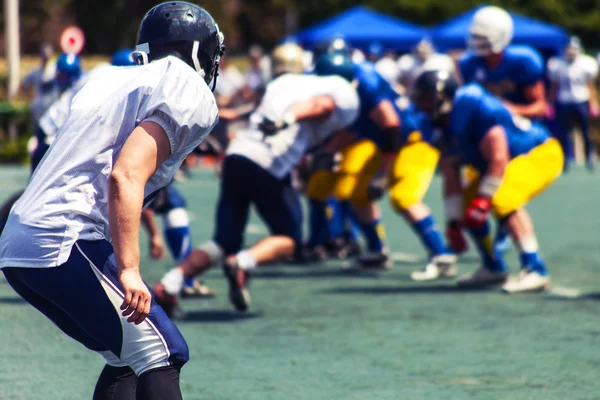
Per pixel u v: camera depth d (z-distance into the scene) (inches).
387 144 1110.4
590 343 774.5
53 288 408.8
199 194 2124.8
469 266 1222.9
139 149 398.3
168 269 1171.3
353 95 876.0
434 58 1067.9
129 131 412.5
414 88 1055.0
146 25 439.8
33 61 3821.4
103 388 446.6
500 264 1049.5
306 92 866.1
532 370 687.1
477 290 1040.2
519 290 1015.6
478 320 868.6
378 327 836.0
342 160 1162.0
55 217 407.8
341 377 665.0
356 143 1152.8
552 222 1681.8
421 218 1130.7
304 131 866.1
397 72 2386.8
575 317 883.4
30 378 658.2
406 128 1130.0
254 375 668.7
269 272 1181.1
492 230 1569.9
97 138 410.9
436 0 4729.3
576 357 726.5
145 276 1115.3
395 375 671.8
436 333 811.4
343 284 1084.5
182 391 625.9
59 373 673.0
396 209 1147.3
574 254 1301.7
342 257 1314.0
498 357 726.5
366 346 761.0
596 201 2046.0
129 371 448.1
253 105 947.3
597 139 3467.0
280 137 853.8
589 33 4931.1
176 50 436.1
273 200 856.3
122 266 395.2
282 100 866.8
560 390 634.2
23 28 5393.7
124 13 5226.4
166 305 829.2
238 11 5915.4
